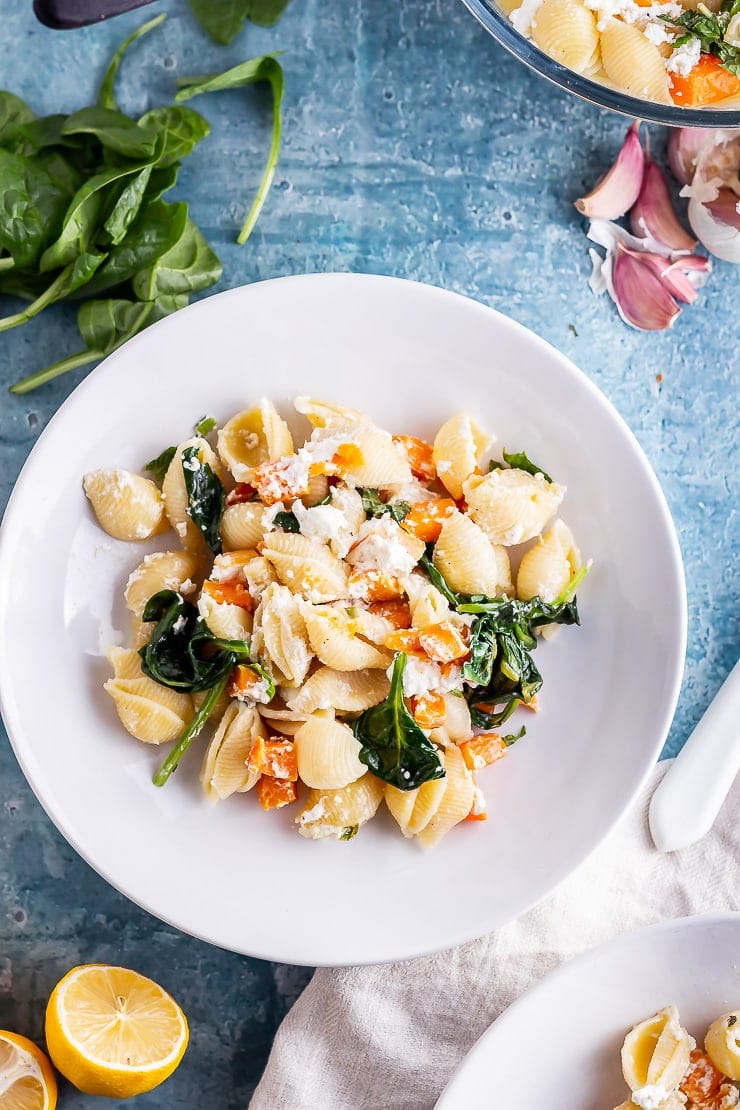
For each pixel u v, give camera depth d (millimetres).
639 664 787
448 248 815
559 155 817
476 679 760
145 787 774
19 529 759
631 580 788
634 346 828
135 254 784
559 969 755
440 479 779
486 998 797
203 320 764
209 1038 820
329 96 809
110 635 774
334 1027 796
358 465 755
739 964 765
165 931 817
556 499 772
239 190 808
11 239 779
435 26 810
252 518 760
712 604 834
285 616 744
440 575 769
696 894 812
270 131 808
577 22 757
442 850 784
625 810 781
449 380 785
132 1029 786
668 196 824
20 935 813
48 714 767
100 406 764
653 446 832
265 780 765
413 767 753
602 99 766
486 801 789
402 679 750
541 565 772
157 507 768
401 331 777
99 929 815
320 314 771
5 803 811
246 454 781
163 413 774
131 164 783
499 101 814
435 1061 797
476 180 815
